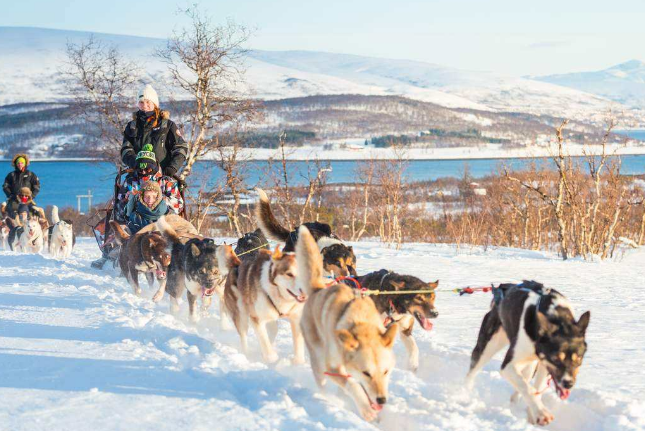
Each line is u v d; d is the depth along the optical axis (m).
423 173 82.50
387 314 6.37
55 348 6.05
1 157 141.38
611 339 7.51
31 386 4.94
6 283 10.03
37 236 16.48
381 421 4.89
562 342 4.60
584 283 12.88
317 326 5.26
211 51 20.30
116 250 11.66
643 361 6.48
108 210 11.77
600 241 21.09
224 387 4.98
